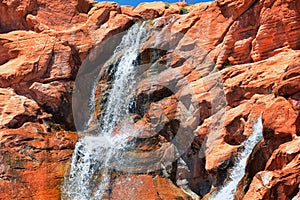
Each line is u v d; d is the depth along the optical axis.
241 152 17.08
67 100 22.03
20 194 18.80
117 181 18.77
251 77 18.16
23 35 23.17
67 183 19.41
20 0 23.91
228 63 19.98
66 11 24.30
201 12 21.19
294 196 13.32
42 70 22.33
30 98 21.88
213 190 17.19
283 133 14.80
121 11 25.05
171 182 18.52
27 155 19.70
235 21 20.11
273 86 17.45
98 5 24.58
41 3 24.14
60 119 21.69
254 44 19.39
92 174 19.45
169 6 26.08
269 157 15.05
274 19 19.03
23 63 22.22
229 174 16.92
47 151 20.09
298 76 15.08
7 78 21.81
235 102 18.28
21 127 20.48
